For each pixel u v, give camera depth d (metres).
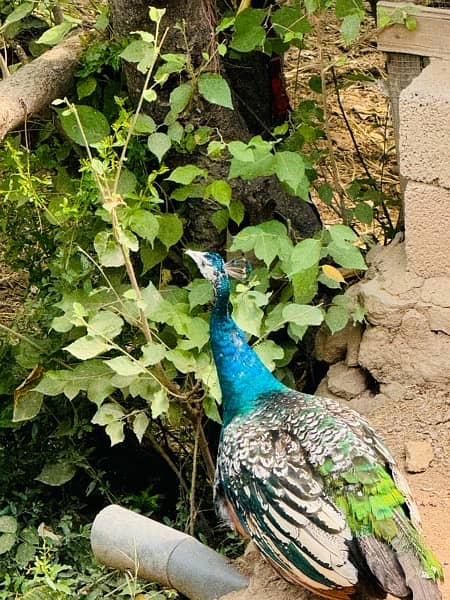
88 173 2.43
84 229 2.58
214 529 2.63
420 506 2.15
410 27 2.53
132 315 2.35
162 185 2.62
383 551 1.71
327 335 2.62
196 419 2.51
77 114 2.35
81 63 2.63
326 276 2.51
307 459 1.80
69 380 2.39
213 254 2.00
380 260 2.59
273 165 2.42
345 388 2.57
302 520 1.75
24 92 2.54
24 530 2.53
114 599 2.33
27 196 2.51
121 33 2.55
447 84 2.38
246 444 1.86
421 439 2.34
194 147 2.54
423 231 2.45
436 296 2.45
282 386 2.03
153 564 2.05
